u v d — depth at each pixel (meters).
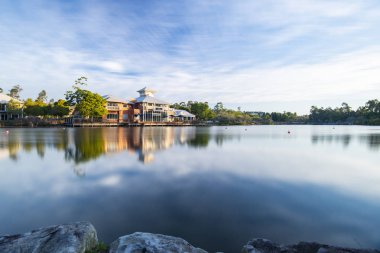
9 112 58.09
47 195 7.71
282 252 4.06
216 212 6.49
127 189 8.34
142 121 66.94
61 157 14.35
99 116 57.03
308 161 14.19
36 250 3.43
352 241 5.18
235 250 4.75
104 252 3.76
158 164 12.58
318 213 6.55
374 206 7.14
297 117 133.75
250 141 25.98
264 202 7.31
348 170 11.82
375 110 90.12
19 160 13.38
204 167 12.04
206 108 91.06
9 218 6.11
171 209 6.65
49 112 58.69
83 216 6.20
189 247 3.90
